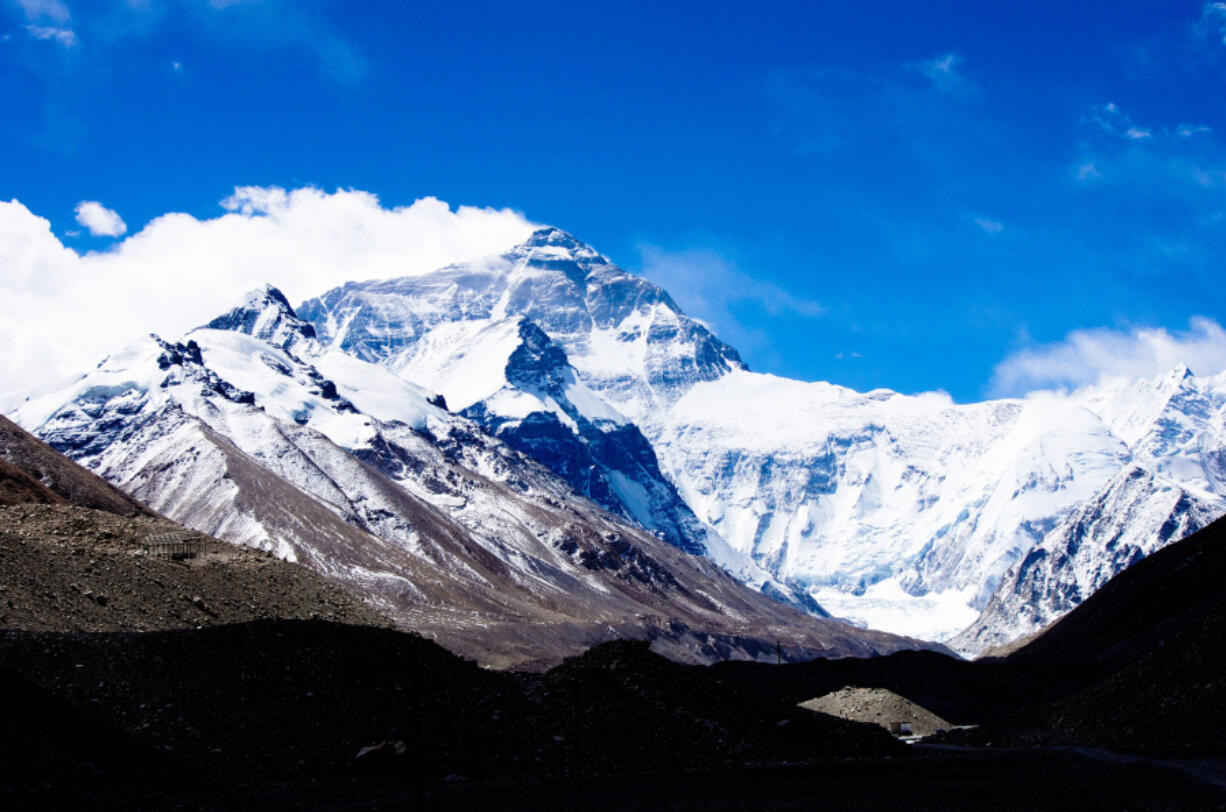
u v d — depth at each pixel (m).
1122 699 101.56
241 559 112.00
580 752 76.88
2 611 82.50
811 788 72.25
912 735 126.38
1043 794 71.38
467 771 71.44
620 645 91.44
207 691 71.38
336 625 80.75
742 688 96.94
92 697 67.81
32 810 52.28
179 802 58.97
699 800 67.38
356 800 62.53
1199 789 68.06
